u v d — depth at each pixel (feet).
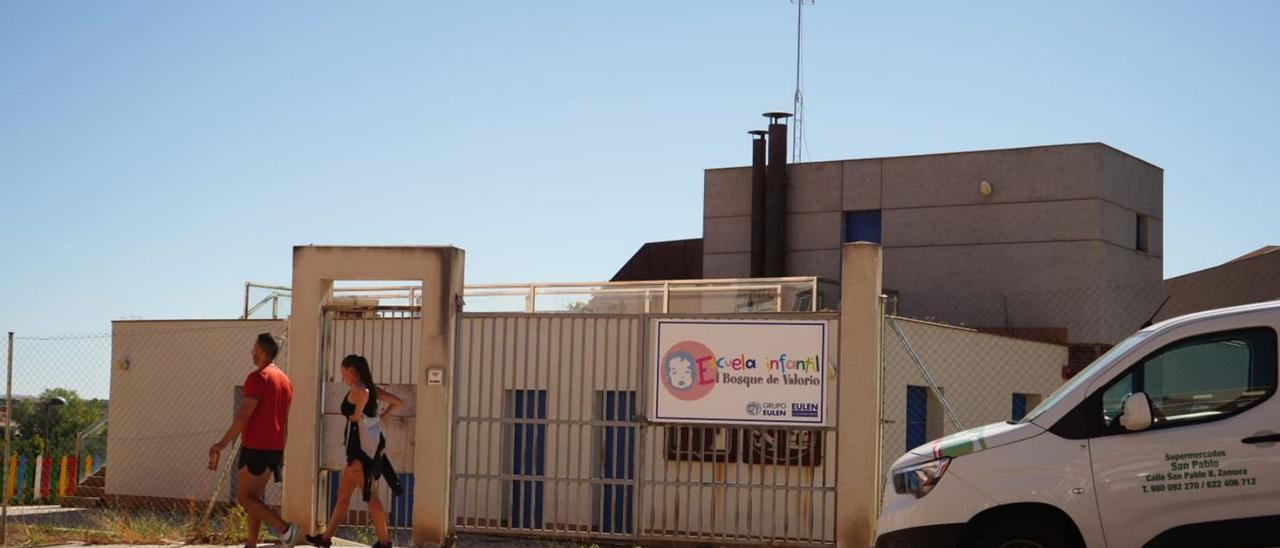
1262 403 26.84
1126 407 27.30
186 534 44.50
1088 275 91.20
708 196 108.17
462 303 43.04
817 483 50.85
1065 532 27.99
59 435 138.92
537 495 60.08
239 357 75.36
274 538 43.16
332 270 42.98
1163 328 28.14
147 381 78.48
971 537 28.81
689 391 41.29
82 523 55.21
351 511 57.82
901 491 29.48
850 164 100.99
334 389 43.34
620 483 42.27
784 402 40.40
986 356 71.15
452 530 42.16
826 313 41.50
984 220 95.30
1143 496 27.17
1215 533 26.63
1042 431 28.25
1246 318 27.43
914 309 97.25
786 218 103.35
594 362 42.73
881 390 40.14
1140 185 97.04
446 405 41.63
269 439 38.01
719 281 63.05
